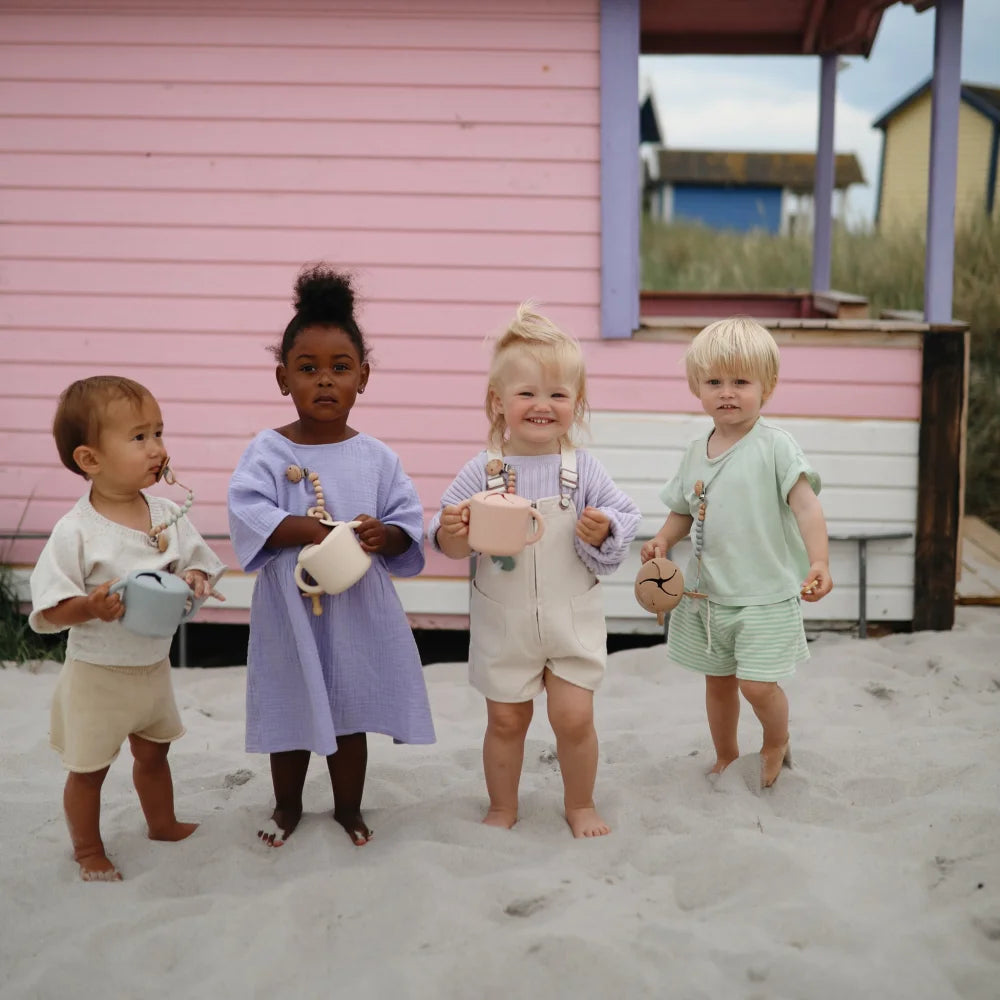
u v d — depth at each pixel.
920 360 5.34
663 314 8.64
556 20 5.15
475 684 3.20
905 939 2.43
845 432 5.39
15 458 5.44
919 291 12.70
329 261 5.30
